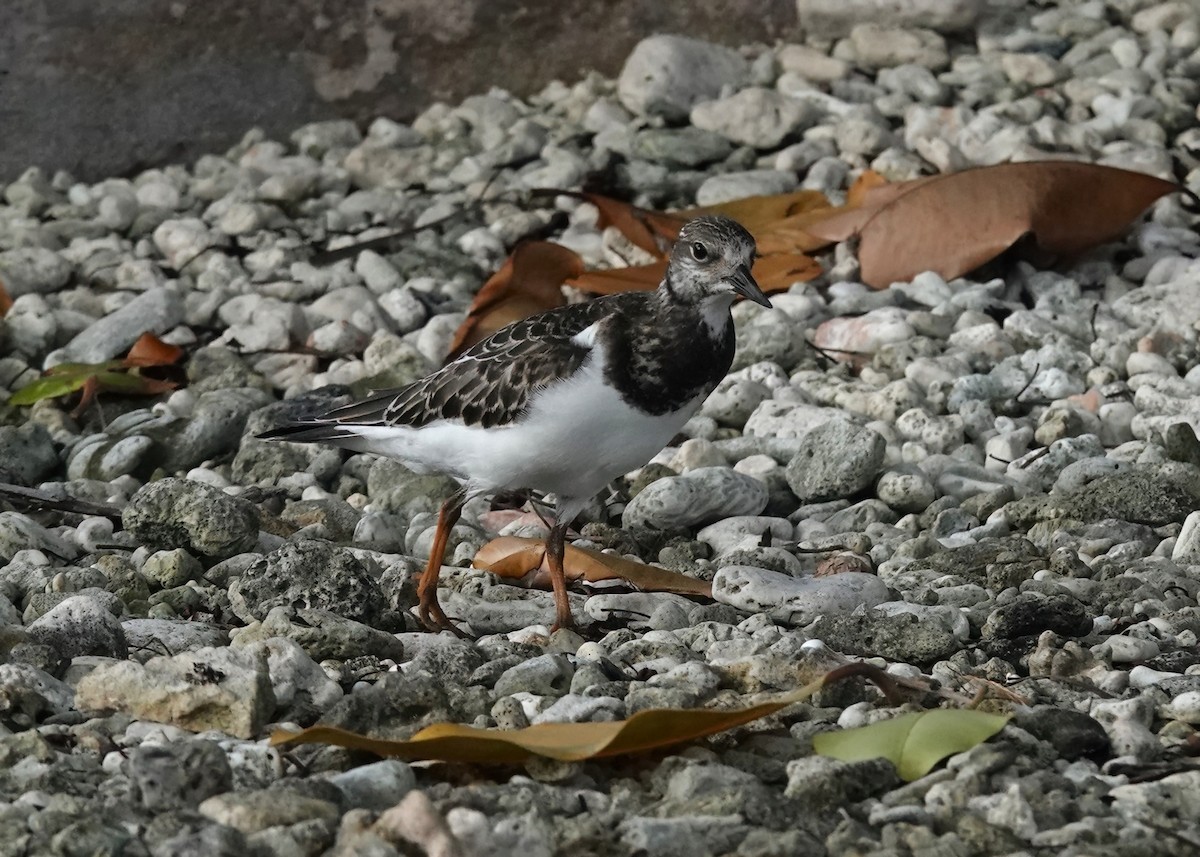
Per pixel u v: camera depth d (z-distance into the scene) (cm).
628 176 1630
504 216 1588
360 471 1181
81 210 1638
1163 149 1598
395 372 1303
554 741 671
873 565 988
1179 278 1377
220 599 923
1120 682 773
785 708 736
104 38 1691
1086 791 657
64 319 1415
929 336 1323
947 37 1855
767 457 1145
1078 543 986
